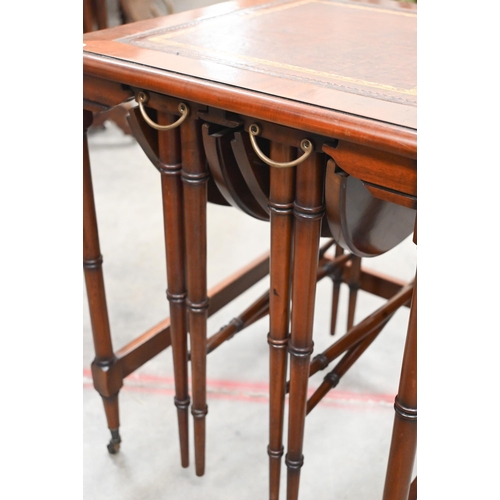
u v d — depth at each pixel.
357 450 1.35
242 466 1.32
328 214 0.85
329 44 1.00
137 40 1.00
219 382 1.54
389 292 1.55
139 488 1.26
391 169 0.71
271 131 0.81
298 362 0.98
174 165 0.98
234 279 1.44
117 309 1.77
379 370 1.58
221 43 0.99
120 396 1.49
